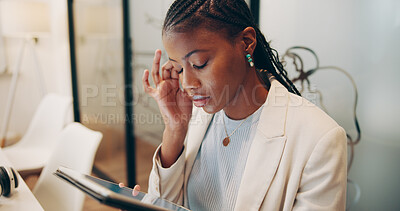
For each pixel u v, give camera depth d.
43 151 2.32
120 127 2.85
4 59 3.37
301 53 1.50
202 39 0.64
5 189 1.06
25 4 2.98
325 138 0.67
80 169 1.35
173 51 0.67
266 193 0.73
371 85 1.29
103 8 2.83
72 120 3.45
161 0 2.20
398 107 1.21
